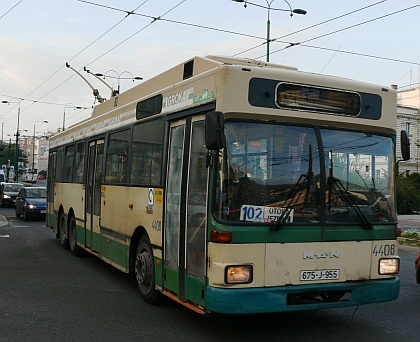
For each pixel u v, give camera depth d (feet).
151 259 24.43
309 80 19.58
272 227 18.21
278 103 19.01
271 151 18.72
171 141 22.70
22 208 76.54
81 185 37.55
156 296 24.34
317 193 19.13
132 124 27.63
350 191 19.72
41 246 46.03
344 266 19.30
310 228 18.79
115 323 21.56
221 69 18.65
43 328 20.70
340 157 19.70
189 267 19.97
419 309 24.94
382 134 20.79
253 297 17.72
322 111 19.74
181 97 21.80
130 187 27.02
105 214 31.24
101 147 33.19
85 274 32.68
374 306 25.46
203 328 21.01
